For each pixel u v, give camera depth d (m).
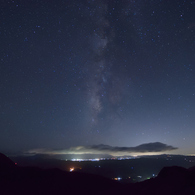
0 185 9.16
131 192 9.37
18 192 8.87
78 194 9.64
